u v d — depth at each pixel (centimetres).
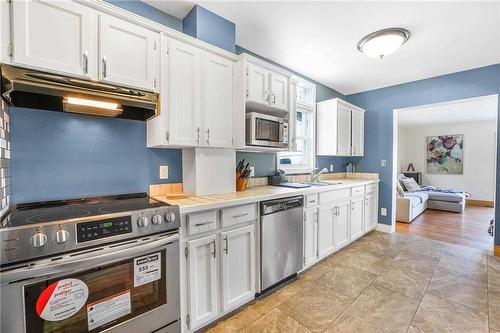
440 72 329
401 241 340
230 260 176
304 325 167
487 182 629
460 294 204
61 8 127
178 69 174
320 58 289
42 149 147
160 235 138
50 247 102
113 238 119
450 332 158
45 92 119
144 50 157
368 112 412
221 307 171
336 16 207
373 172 406
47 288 103
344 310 183
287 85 249
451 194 552
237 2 190
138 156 186
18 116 139
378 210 399
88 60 136
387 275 238
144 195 188
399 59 288
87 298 114
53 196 151
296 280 229
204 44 186
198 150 194
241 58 207
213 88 195
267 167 293
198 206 155
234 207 178
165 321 140
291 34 237
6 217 115
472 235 370
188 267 154
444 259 277
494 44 250
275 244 206
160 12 200
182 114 176
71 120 158
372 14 204
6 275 93
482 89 306
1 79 113
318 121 367
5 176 123
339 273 243
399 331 160
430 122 657
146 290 133
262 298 199
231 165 216
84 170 162
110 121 173
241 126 207
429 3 188
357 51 270
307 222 245
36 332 101
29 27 118
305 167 353
